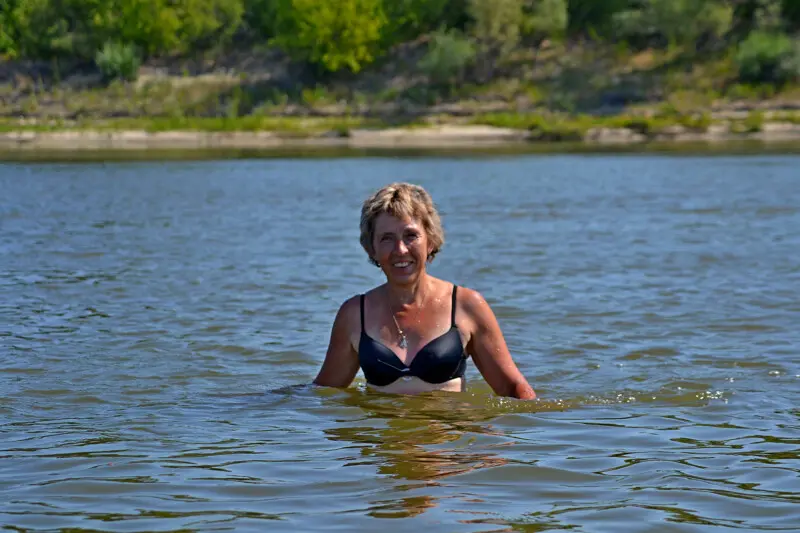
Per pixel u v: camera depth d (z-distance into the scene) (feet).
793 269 42.88
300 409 22.66
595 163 125.18
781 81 209.97
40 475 18.48
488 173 111.96
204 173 116.88
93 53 231.50
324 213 70.08
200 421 21.99
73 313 35.01
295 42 223.92
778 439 20.36
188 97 221.05
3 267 46.06
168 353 28.89
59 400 23.95
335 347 23.91
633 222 61.62
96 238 56.80
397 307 23.31
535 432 20.90
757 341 29.68
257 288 40.06
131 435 20.99
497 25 222.28
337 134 196.03
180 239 56.13
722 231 56.39
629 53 222.89
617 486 17.65
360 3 221.46
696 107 204.13
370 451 19.63
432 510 16.44
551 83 216.95
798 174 99.14
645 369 26.61
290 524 15.89
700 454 19.42
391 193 22.61
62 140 195.52
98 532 15.69
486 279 41.93
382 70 226.38
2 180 106.63
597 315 34.04
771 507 16.56
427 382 23.30
